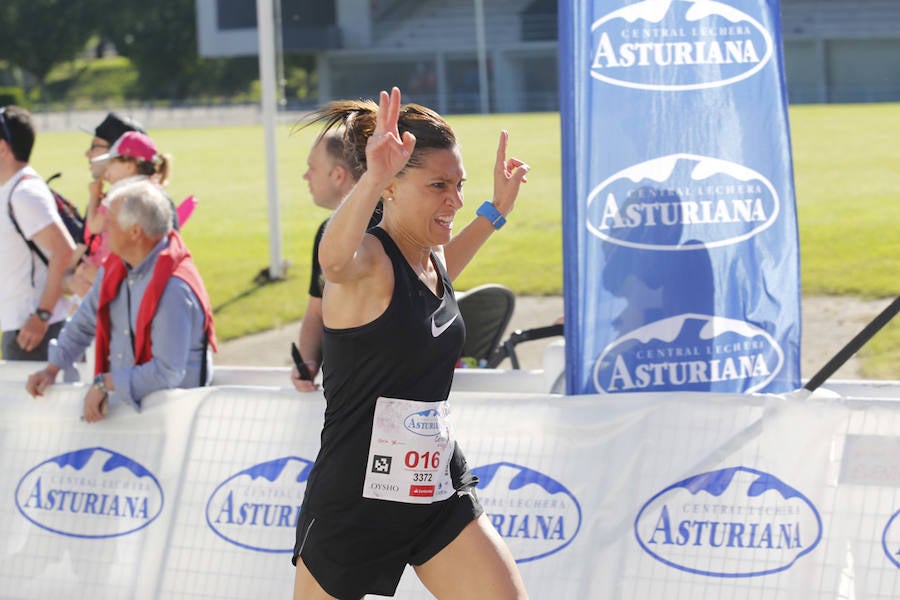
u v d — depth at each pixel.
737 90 8.22
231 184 46.25
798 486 7.61
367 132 6.26
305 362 8.83
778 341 8.41
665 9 8.07
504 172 7.30
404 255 5.95
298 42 103.50
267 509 8.41
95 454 8.82
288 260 25.92
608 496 7.85
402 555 6.15
